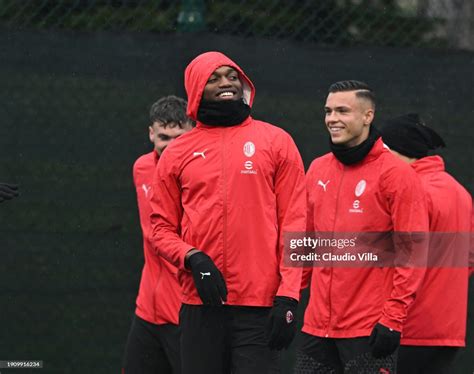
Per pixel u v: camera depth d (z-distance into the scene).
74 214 19.89
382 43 20.00
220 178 15.28
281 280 15.27
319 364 17.20
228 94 15.44
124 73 19.80
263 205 15.30
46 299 19.94
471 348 19.83
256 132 15.54
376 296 16.61
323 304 17.02
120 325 19.95
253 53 19.67
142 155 19.80
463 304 18.16
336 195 17.00
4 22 20.12
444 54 19.55
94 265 19.92
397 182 16.42
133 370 18.98
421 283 16.53
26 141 19.83
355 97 16.66
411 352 17.91
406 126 18.25
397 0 20.09
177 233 15.91
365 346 16.58
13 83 19.78
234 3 20.06
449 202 17.94
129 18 20.19
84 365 19.97
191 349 15.59
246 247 15.25
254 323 15.33
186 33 19.78
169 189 15.70
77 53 19.77
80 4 20.20
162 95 19.81
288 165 15.48
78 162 19.84
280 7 20.06
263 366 15.30
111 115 19.81
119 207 19.88
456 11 19.94
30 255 19.94
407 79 19.58
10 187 17.69
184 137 15.69
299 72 19.66
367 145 16.69
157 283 18.55
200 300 15.48
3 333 19.97
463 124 19.59
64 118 19.81
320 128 19.62
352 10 20.03
